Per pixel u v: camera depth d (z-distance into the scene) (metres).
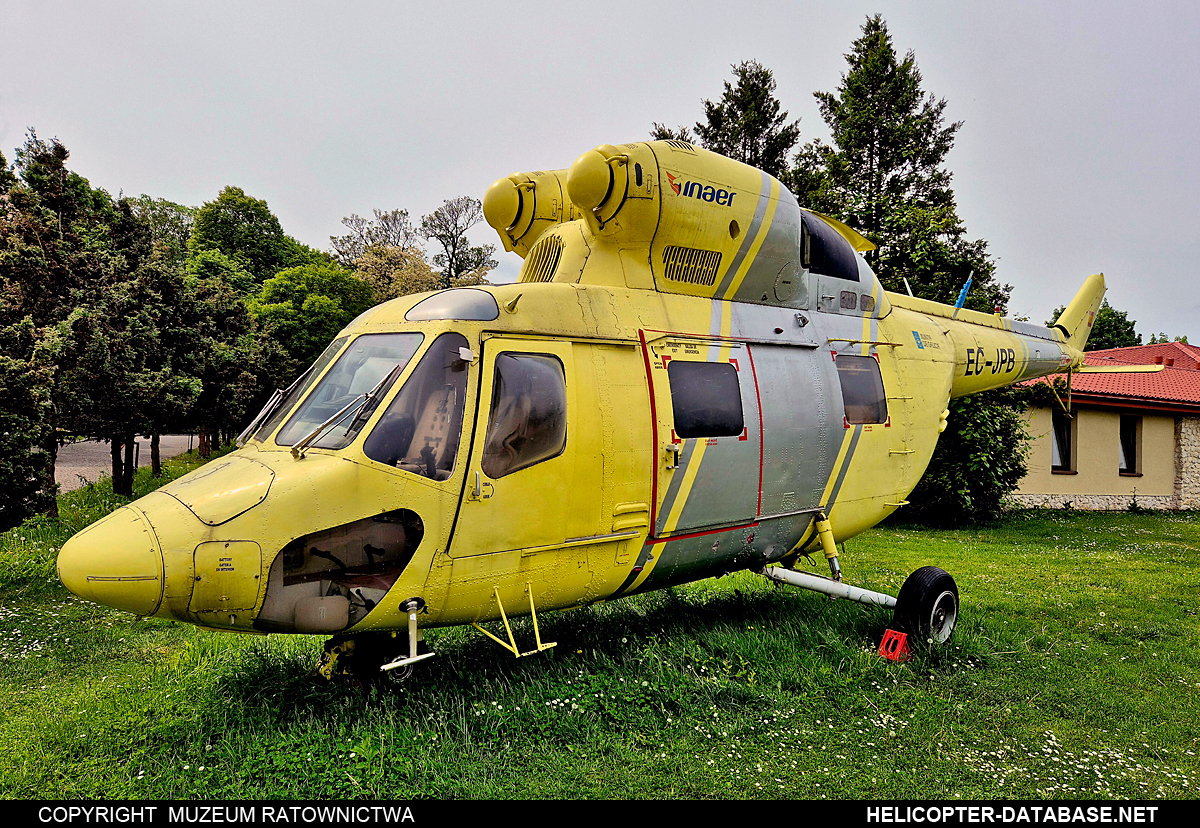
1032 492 15.87
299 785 3.52
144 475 16.58
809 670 5.13
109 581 3.45
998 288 17.25
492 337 4.27
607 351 4.75
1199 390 19.61
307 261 47.66
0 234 9.96
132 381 10.10
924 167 23.58
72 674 5.15
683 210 5.07
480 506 4.11
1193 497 17.52
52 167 11.35
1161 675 5.52
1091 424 16.47
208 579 3.57
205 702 4.30
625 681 4.68
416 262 45.38
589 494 4.52
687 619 6.21
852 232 7.17
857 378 6.40
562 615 6.03
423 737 3.94
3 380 6.75
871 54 23.34
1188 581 8.69
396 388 4.06
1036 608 7.32
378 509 3.89
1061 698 5.00
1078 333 10.27
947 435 13.07
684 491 5.00
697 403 5.08
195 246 42.75
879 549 10.67
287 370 22.06
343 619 3.91
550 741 4.04
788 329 5.89
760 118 25.59
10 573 7.38
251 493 3.71
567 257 5.19
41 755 3.79
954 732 4.43
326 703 4.23
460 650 5.19
